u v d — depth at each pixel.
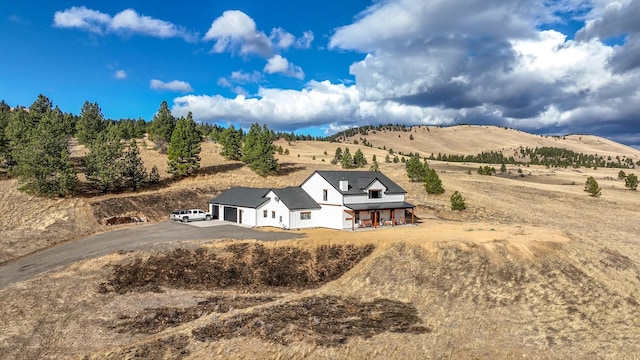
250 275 33.41
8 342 21.36
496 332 22.81
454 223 53.03
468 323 24.08
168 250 35.59
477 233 40.62
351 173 53.09
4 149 63.59
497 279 30.97
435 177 73.50
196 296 29.33
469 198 70.50
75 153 84.19
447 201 68.31
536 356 20.02
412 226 49.72
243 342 20.81
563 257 34.50
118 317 25.22
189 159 73.69
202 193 65.50
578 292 28.94
